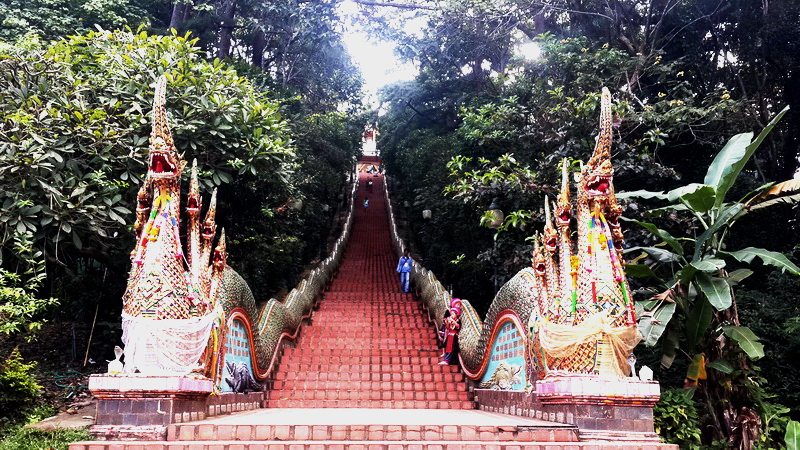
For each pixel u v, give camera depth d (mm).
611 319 6336
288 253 18844
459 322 11805
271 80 21156
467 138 14305
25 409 7789
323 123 24953
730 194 13180
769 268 13125
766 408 7766
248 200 12445
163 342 6352
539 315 6945
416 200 24359
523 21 18500
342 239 27828
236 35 25609
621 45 16156
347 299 18562
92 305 11109
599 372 6301
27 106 9039
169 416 6086
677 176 10547
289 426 6152
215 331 7367
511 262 11047
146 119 9547
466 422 6695
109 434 5953
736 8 15156
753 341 7074
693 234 10039
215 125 9953
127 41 10609
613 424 6051
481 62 23062
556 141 11633
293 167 13023
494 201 10938
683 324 7703
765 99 15953
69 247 9734
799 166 16000
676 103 11891
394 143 34250
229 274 8555
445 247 19547
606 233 6621
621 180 11859
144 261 6543
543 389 6684
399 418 7480
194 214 7305
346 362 11789
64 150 8664
